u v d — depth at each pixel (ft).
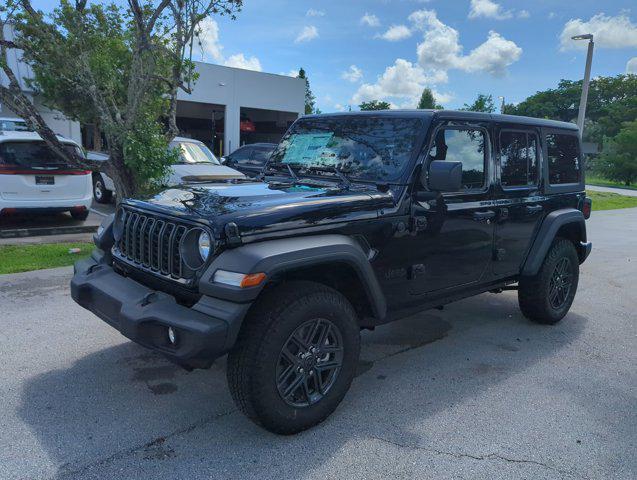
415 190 12.14
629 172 157.89
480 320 18.37
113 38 28.12
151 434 10.46
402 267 12.26
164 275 10.59
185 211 10.37
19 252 24.91
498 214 14.55
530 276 16.40
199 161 36.63
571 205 17.71
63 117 56.65
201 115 107.55
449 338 16.49
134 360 13.76
